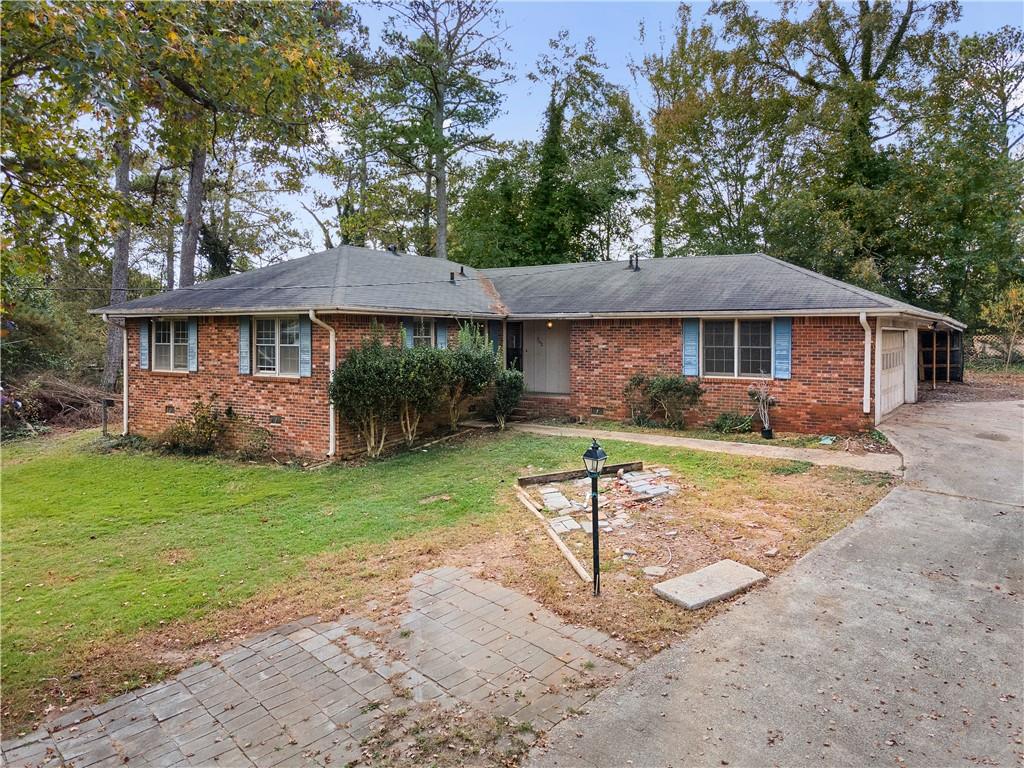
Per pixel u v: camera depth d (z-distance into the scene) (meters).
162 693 3.99
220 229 30.41
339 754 3.36
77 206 6.43
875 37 24.86
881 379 12.52
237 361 12.82
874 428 11.59
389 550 6.52
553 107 29.02
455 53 26.20
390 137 25.75
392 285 13.87
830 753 3.26
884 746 3.31
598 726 3.53
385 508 8.12
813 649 4.32
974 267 23.94
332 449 11.51
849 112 23.98
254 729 3.59
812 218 23.70
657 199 30.06
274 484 9.91
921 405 15.20
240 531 7.44
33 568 6.39
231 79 7.57
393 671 4.17
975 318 24.86
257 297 12.63
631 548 6.34
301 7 9.40
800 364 12.16
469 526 7.21
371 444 11.80
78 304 24.94
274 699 3.88
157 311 13.41
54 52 5.48
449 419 14.17
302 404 11.91
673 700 3.76
